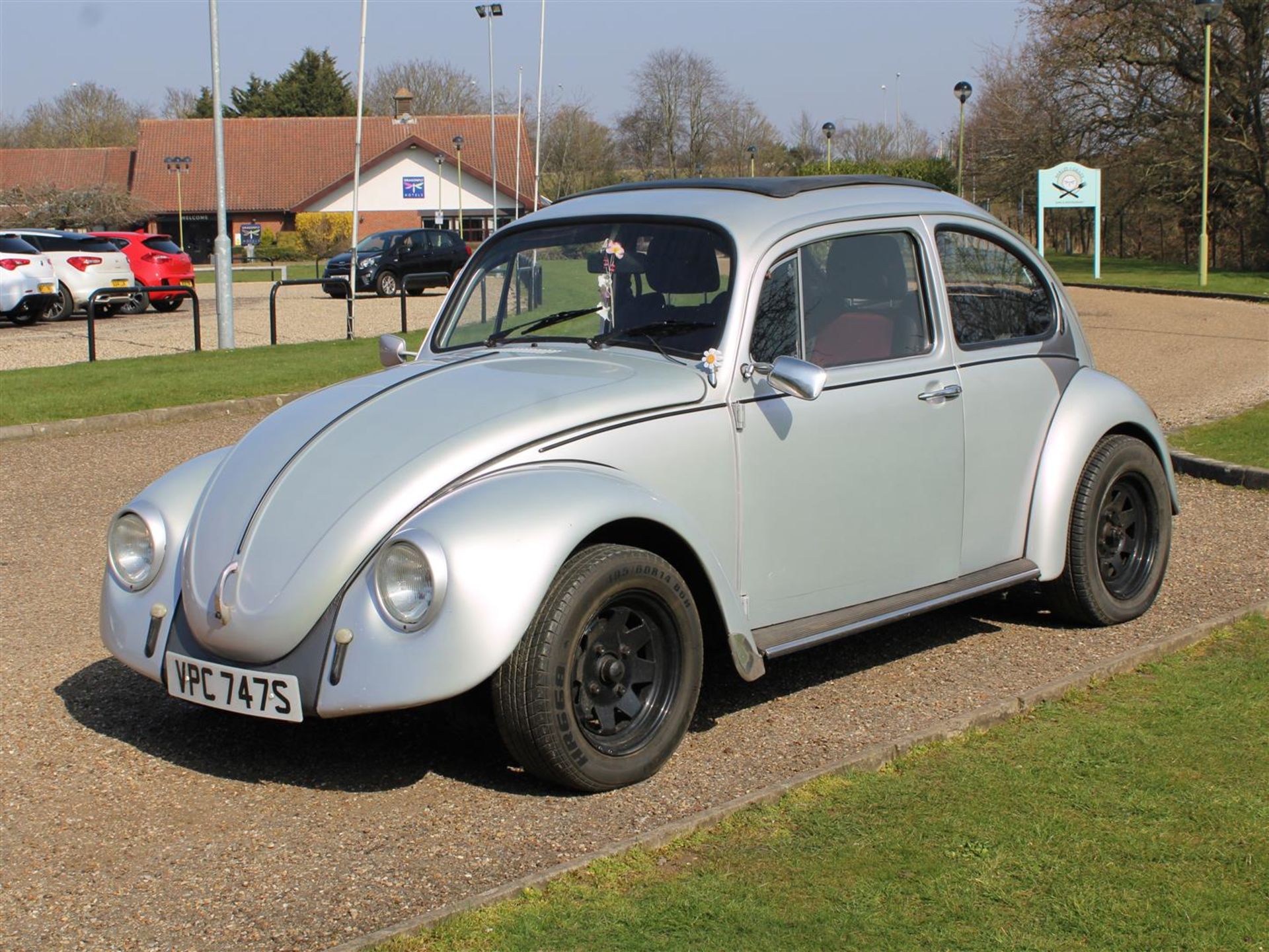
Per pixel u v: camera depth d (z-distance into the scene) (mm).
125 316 25172
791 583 4746
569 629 3893
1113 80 39188
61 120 102500
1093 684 4965
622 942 3162
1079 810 3871
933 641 5680
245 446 4453
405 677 3742
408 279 18656
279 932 3281
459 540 3764
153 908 3412
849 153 81562
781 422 4652
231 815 3977
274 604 3900
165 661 4176
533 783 4195
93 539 7645
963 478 5277
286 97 97250
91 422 11406
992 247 5609
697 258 4738
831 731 4625
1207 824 3779
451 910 3275
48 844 3789
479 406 4270
